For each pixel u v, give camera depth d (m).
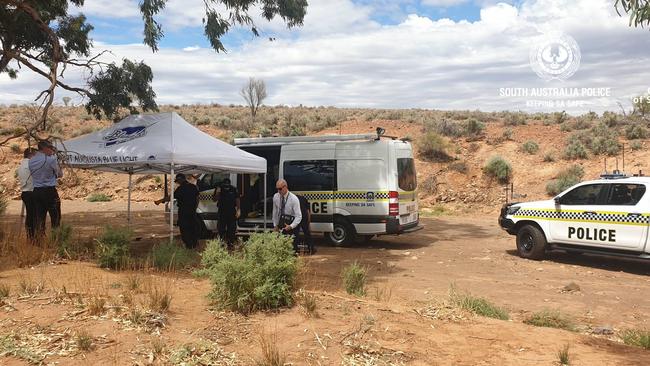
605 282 9.31
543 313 6.80
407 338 5.24
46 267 7.95
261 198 13.83
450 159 25.97
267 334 5.16
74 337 4.76
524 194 22.42
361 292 7.41
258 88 40.44
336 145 12.98
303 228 11.41
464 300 7.02
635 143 24.28
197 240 11.22
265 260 6.22
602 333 6.32
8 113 41.75
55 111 44.34
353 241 12.89
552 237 11.20
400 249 12.71
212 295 6.07
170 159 9.52
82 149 10.36
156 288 6.21
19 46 13.49
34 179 9.44
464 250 12.66
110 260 8.33
